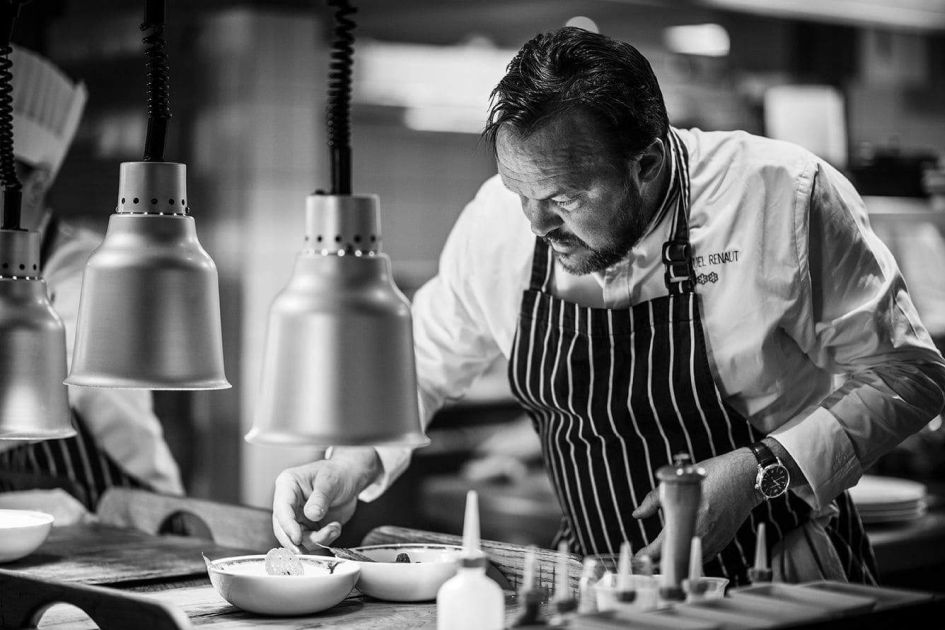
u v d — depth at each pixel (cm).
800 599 169
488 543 223
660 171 225
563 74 203
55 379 205
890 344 229
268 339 152
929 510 371
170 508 275
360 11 513
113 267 175
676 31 564
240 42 479
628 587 166
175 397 496
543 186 204
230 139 485
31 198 324
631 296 242
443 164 654
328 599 196
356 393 147
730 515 216
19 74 311
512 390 258
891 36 603
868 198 473
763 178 233
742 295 233
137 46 497
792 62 585
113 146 494
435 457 561
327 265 150
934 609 171
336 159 153
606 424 245
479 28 558
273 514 225
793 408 241
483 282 256
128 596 170
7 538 234
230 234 488
